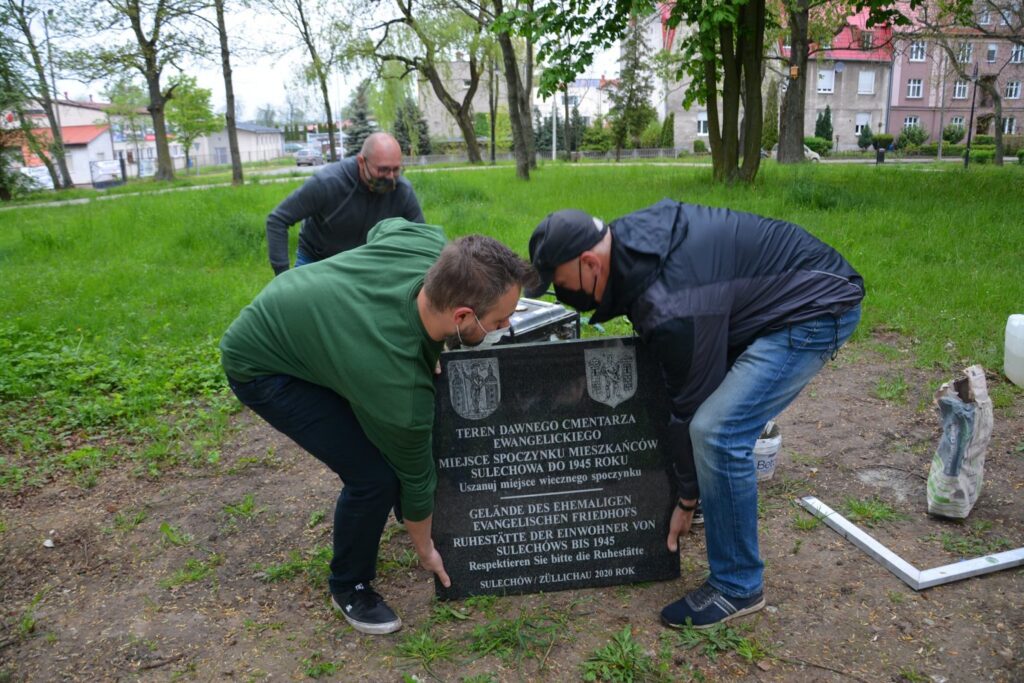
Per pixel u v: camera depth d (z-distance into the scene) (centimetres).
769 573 319
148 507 393
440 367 293
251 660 281
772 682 259
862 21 5369
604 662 269
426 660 276
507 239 980
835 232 909
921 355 543
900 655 269
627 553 313
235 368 256
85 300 827
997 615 287
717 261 249
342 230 471
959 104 5531
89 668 279
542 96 1384
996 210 999
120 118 6469
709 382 252
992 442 421
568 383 296
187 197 1686
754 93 1402
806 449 427
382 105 3831
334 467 267
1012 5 1991
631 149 5328
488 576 311
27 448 464
